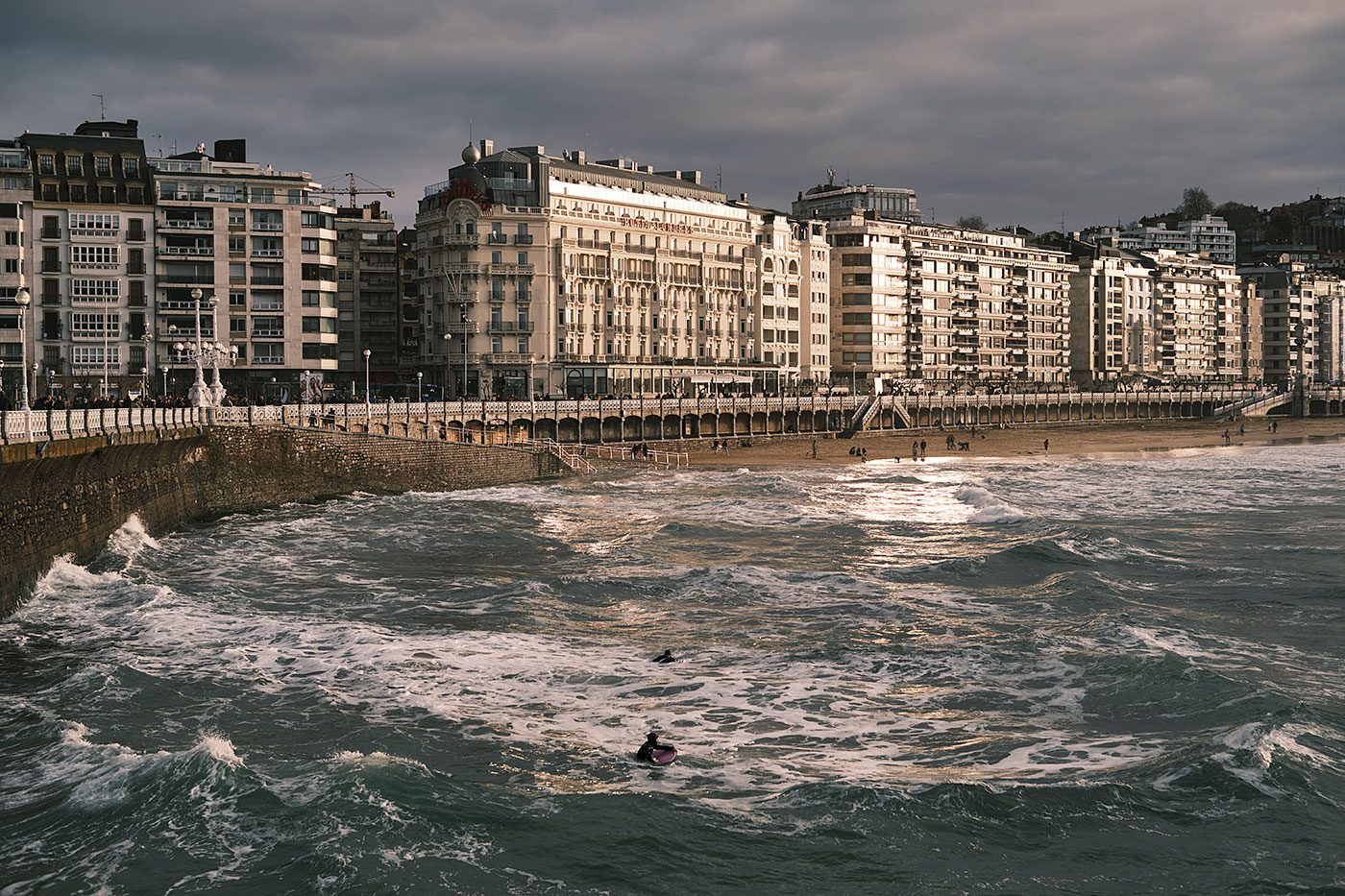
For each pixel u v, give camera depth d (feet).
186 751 91.76
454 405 350.23
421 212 507.30
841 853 78.79
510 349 490.08
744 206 609.83
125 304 401.90
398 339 526.57
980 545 207.31
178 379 406.82
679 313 545.03
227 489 251.39
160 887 73.51
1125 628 134.21
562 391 492.13
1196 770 90.43
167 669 120.37
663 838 80.23
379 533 218.38
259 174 421.18
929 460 425.28
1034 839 80.94
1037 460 424.05
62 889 73.46
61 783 88.38
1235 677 115.24
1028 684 117.08
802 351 627.87
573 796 86.38
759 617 147.74
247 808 83.15
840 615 148.56
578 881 74.69
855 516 251.39
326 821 80.74
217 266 411.34
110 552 179.32
